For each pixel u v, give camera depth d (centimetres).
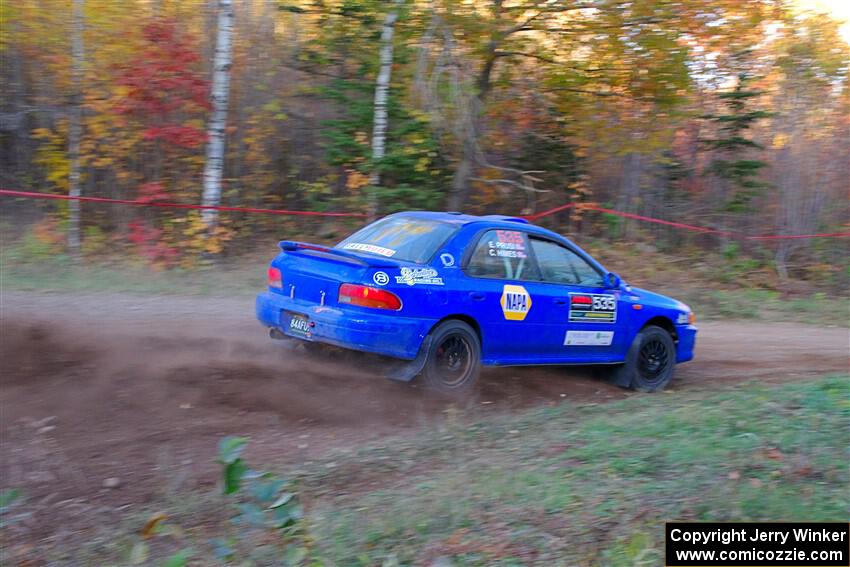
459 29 1416
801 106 1825
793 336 1153
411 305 643
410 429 609
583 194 1719
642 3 1359
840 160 1736
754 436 550
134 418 581
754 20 1455
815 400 665
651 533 402
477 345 689
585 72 1516
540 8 1384
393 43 1469
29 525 429
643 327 812
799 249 1683
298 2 1548
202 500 462
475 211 1653
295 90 1620
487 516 430
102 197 1446
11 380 627
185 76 1399
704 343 1062
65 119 1459
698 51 1559
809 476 475
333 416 619
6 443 524
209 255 1315
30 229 1339
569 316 740
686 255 1666
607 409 679
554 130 1670
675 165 1748
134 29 1452
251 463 518
